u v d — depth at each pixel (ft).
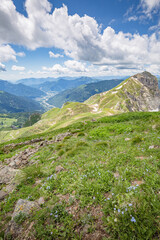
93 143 37.45
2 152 62.75
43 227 11.83
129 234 9.34
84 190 15.12
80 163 24.58
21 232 12.26
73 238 10.43
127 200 11.81
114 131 50.29
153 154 21.56
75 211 12.80
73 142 43.93
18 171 29.48
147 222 9.64
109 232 10.12
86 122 98.94
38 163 32.99
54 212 13.07
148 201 11.21
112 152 26.66
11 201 19.08
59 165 27.07
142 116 88.38
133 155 22.66
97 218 11.56
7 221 15.37
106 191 14.70
